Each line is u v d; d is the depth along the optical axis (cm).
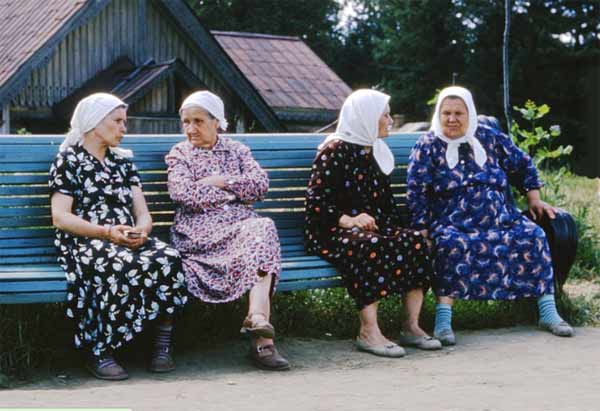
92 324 438
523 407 370
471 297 521
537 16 3625
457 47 3866
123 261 435
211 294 460
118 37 2134
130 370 447
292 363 462
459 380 421
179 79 2038
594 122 3444
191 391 399
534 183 564
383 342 486
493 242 526
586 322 558
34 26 2064
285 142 558
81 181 467
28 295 431
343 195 525
